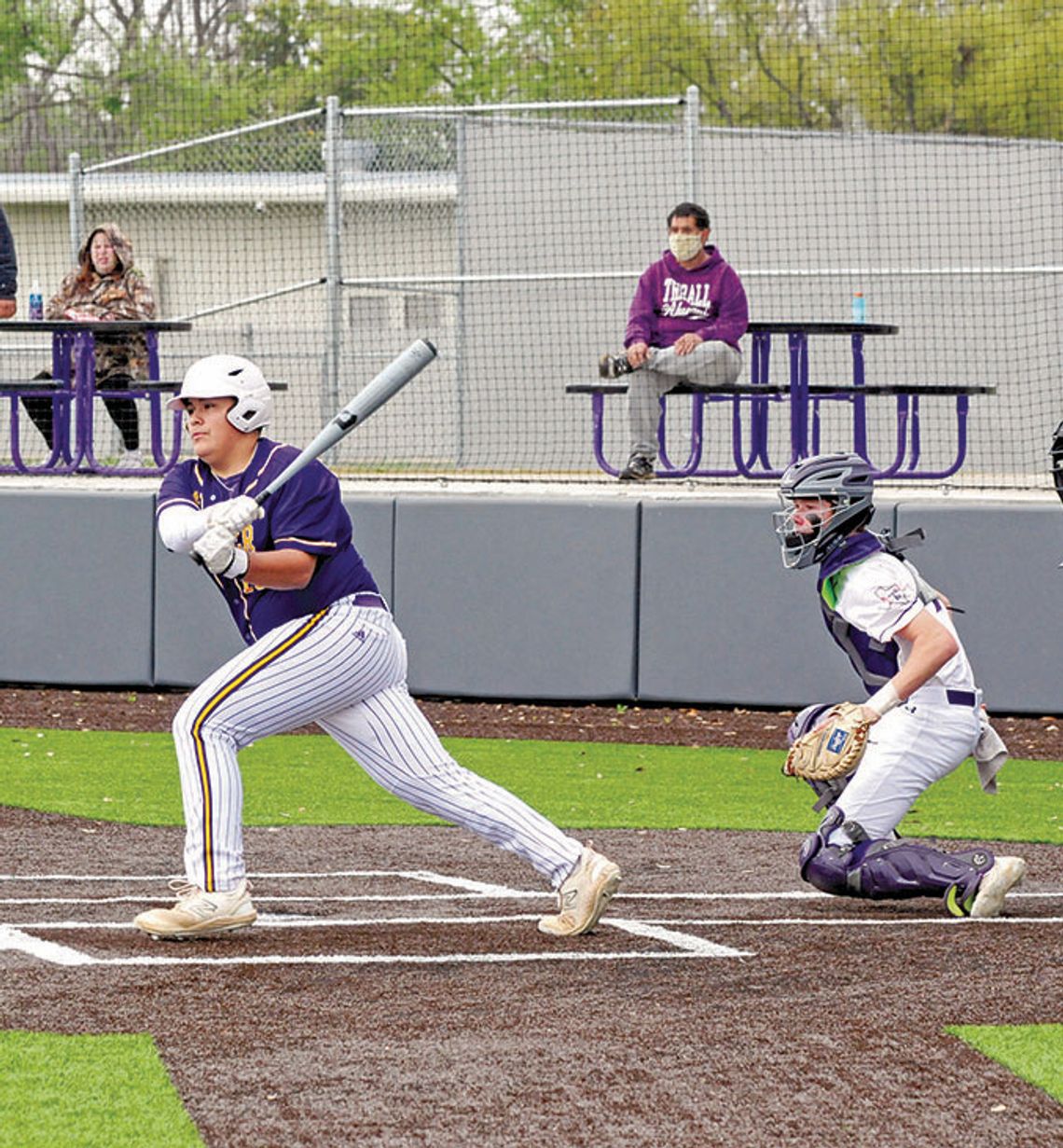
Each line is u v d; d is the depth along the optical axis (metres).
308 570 18.27
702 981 17.25
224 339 65.06
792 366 41.75
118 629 43.25
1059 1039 15.30
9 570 43.84
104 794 30.72
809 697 40.25
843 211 58.00
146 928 18.78
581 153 57.22
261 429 18.69
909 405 50.16
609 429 57.03
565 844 19.20
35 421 48.59
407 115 51.06
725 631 40.75
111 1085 13.87
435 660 42.25
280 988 16.91
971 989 16.92
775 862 25.12
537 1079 14.04
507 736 38.03
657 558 41.06
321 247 64.56
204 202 65.75
